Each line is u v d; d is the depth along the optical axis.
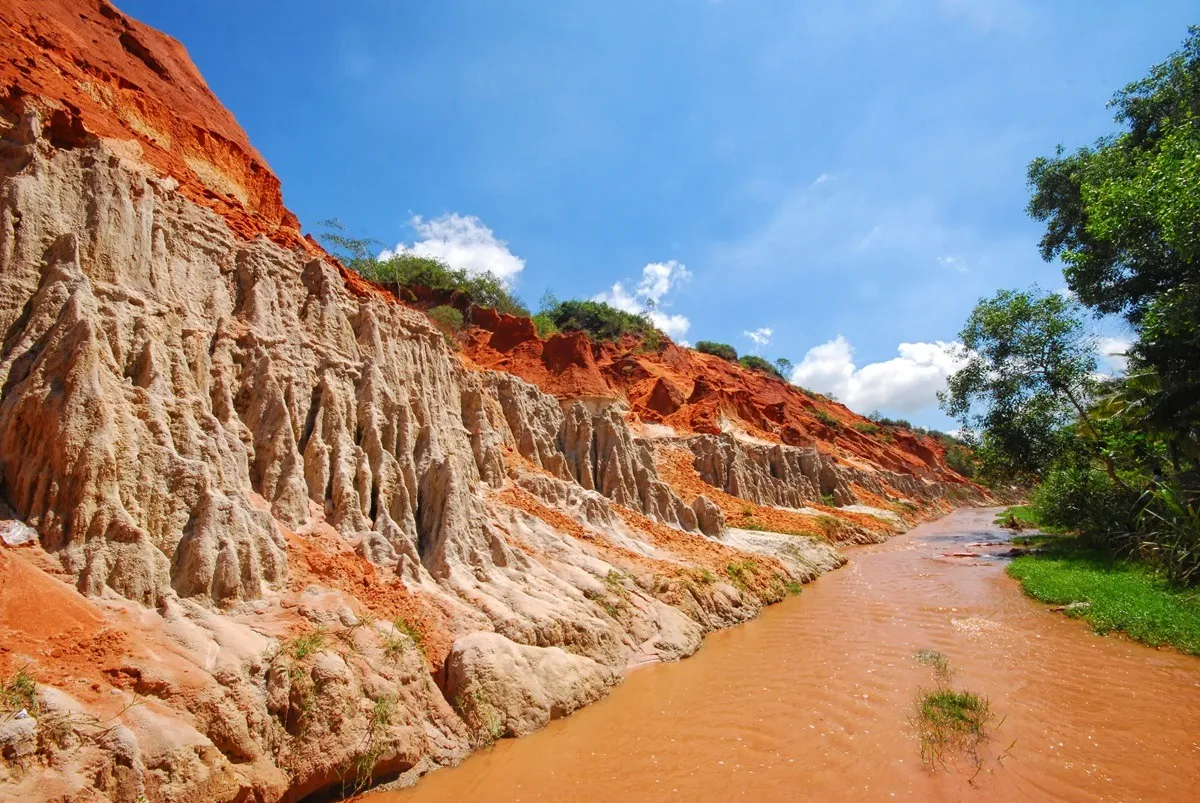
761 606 23.16
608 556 20.56
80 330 10.44
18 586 8.20
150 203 13.99
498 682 11.82
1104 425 32.97
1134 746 11.45
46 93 13.26
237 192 21.06
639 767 10.78
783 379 115.00
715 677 15.37
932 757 11.06
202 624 9.62
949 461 118.38
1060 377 34.31
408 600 12.98
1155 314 23.45
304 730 9.15
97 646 8.12
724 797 9.85
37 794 6.23
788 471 55.12
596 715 12.93
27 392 9.91
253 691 9.02
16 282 11.05
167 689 8.09
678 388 63.12
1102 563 26.39
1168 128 29.89
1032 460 36.22
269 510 13.18
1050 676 14.99
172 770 7.25
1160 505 25.48
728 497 41.75
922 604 23.25
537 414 31.22
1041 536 37.91
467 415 23.92
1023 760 10.96
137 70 18.97
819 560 32.22
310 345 16.88
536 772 10.52
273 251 17.70
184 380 12.73
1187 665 15.59
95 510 9.55
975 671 15.47
